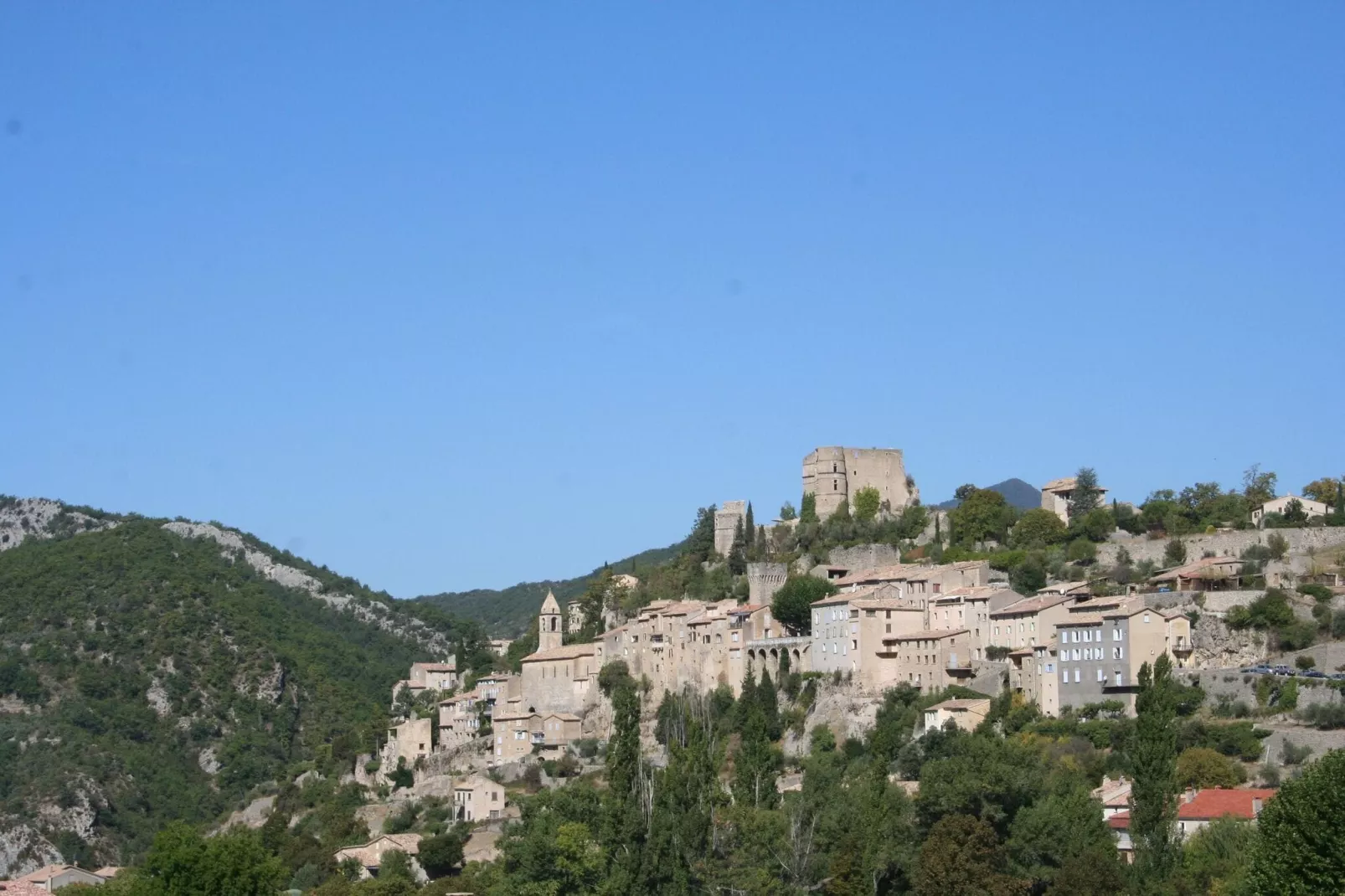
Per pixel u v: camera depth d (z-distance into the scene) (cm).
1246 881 18688
